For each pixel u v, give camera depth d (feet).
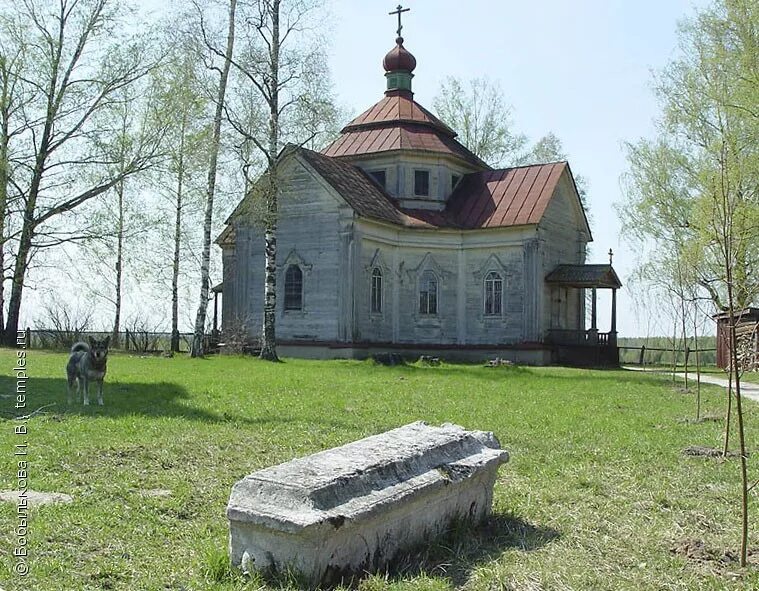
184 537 21.79
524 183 134.41
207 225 112.78
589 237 144.56
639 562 20.83
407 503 20.06
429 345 128.77
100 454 32.37
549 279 129.08
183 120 119.75
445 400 57.57
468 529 22.57
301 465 19.84
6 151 120.88
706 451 37.42
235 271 127.03
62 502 24.63
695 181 113.50
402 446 22.26
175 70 121.60
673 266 77.00
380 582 18.28
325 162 125.80
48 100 124.88
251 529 18.51
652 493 28.45
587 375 94.84
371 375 81.87
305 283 119.85
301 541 17.76
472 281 130.93
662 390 74.49
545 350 124.88
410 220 128.67
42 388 57.00
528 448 37.32
